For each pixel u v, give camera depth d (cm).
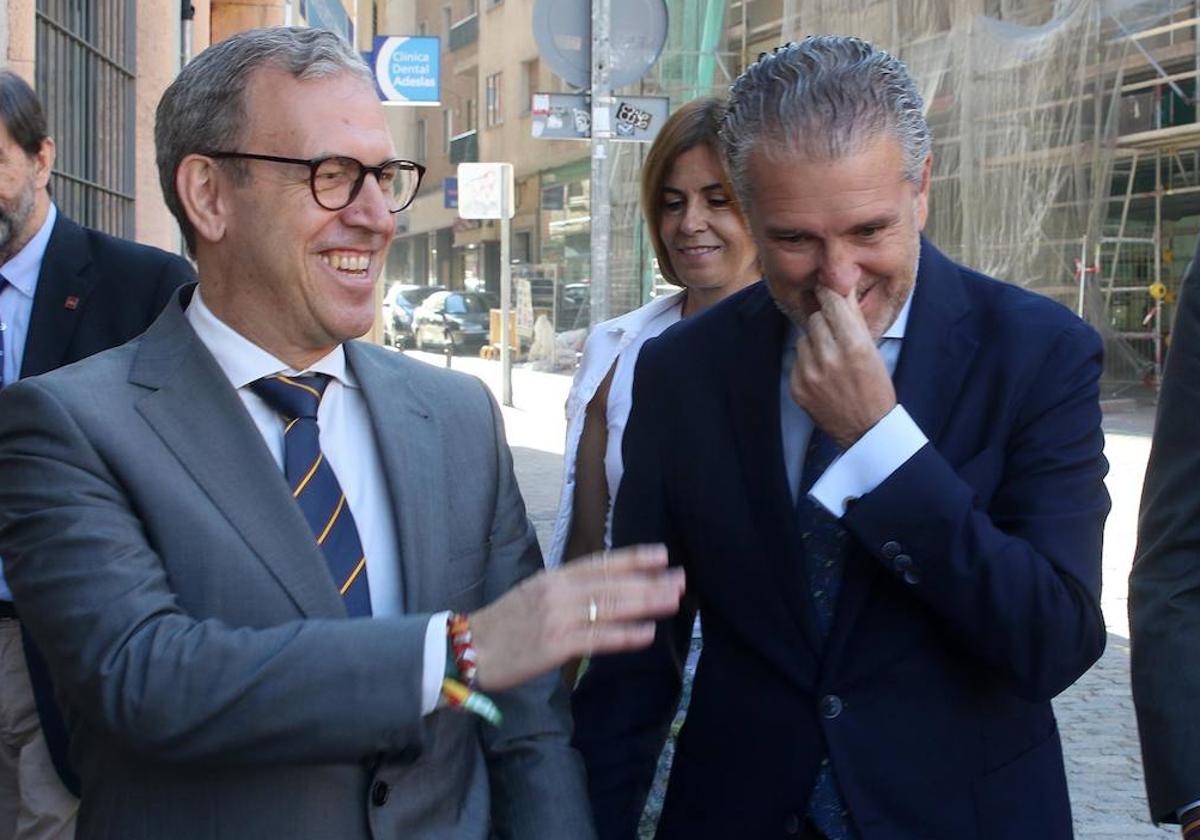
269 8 1178
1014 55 1839
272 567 186
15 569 182
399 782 190
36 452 183
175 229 891
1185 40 1892
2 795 343
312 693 169
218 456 189
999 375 202
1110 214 2184
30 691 328
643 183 346
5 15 550
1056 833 207
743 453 215
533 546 224
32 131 337
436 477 206
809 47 194
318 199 189
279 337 197
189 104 192
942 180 1953
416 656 171
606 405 345
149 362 193
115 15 764
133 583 176
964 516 190
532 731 212
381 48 1955
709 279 338
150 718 169
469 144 4178
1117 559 892
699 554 219
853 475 195
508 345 1947
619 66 751
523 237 3841
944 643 203
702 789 217
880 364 194
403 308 3575
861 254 192
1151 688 205
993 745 205
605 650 171
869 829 198
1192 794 200
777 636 209
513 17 3816
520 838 206
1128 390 1914
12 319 345
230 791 183
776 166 189
